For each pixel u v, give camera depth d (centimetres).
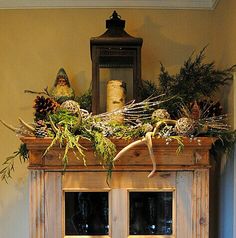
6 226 229
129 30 233
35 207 173
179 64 234
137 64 194
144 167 174
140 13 234
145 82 219
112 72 216
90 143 169
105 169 173
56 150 173
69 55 233
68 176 174
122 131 172
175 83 207
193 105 186
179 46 234
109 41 192
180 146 170
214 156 208
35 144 170
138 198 177
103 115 180
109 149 166
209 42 234
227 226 200
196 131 176
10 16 232
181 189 175
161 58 234
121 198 175
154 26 234
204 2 233
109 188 174
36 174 173
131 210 176
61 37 233
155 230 177
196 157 175
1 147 230
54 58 233
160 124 173
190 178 175
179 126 171
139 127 173
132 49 194
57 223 174
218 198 218
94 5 232
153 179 175
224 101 210
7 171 229
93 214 177
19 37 232
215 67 228
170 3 232
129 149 169
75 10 233
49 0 230
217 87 207
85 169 174
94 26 233
